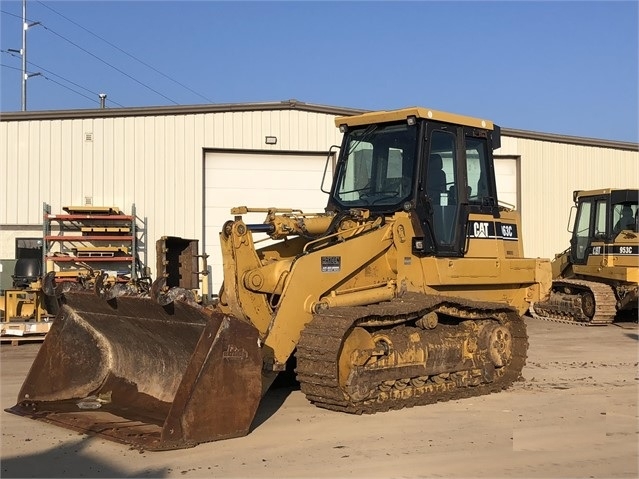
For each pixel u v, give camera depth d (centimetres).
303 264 777
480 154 967
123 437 664
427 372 843
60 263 1745
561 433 733
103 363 816
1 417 771
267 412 802
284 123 1888
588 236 1862
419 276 880
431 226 880
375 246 841
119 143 1788
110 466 607
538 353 1297
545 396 909
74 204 1764
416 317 845
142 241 1795
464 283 908
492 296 973
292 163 1916
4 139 1730
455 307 880
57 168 1756
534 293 1012
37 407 789
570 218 1992
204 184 1856
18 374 1052
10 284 1623
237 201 1880
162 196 1809
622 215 1814
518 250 1009
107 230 1750
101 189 1777
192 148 1830
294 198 1914
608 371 1099
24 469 602
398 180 892
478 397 902
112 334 809
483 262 932
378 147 922
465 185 927
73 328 816
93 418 731
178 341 751
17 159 1736
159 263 1025
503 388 945
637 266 1730
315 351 741
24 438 693
